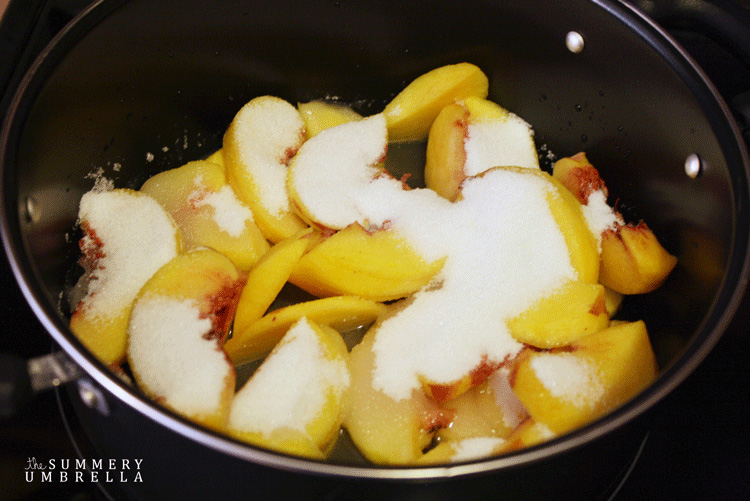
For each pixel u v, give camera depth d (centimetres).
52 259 34
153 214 36
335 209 37
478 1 38
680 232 36
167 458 30
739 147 33
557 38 38
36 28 36
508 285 34
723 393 35
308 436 31
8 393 28
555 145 41
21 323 34
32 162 33
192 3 36
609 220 37
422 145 42
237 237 37
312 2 38
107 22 34
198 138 40
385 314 35
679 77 34
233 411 31
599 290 34
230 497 30
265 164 38
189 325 32
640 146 37
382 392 33
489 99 42
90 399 30
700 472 34
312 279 36
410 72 41
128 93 37
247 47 39
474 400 34
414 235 35
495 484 29
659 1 37
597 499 33
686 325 34
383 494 28
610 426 27
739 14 36
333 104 42
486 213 36
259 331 34
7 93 34
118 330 33
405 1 38
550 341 34
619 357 32
